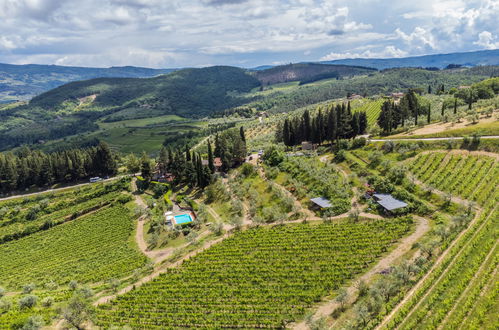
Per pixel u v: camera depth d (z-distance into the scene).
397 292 58.84
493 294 49.88
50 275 94.31
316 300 62.34
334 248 79.38
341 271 69.69
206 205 125.00
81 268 95.44
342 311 58.00
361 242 80.06
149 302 69.06
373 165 121.00
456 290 53.44
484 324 45.72
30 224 130.50
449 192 92.75
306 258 77.25
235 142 153.88
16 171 160.75
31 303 70.06
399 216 89.94
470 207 82.44
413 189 99.56
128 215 128.75
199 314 62.41
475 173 97.75
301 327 56.03
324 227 90.94
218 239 96.06
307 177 122.06
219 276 75.00
